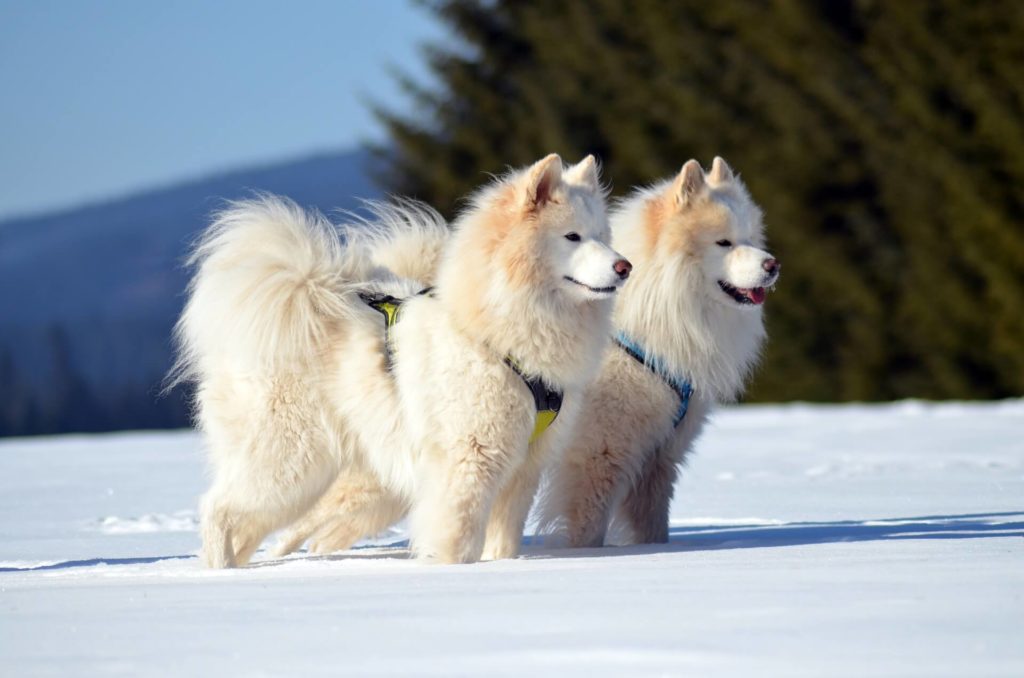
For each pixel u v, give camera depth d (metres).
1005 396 31.16
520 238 7.83
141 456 19.94
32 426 83.81
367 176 41.28
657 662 4.26
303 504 8.73
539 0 39.75
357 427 8.44
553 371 7.94
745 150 34.53
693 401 9.16
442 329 8.01
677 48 36.03
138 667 4.44
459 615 5.16
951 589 5.46
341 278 8.70
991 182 30.77
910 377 32.19
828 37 33.81
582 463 8.88
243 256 8.73
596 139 37.53
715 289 9.01
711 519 10.36
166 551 9.46
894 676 4.02
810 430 20.25
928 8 31.84
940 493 11.45
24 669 4.48
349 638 4.77
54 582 7.25
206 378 9.01
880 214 32.81
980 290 31.22
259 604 5.69
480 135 39.19
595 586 5.91
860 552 7.04
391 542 10.06
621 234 9.19
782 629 4.69
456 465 7.92
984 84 30.88
